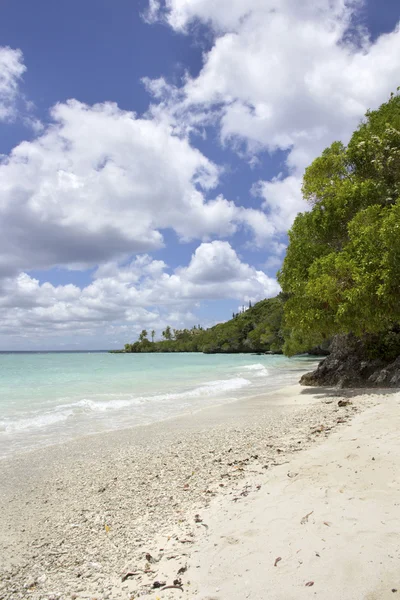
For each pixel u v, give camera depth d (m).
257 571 3.51
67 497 6.20
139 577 3.70
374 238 15.54
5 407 15.94
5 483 6.95
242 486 5.78
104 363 57.22
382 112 23.27
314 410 12.26
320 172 21.33
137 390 21.75
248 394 19.06
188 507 5.29
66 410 15.02
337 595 3.05
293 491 5.23
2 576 3.94
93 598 3.44
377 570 3.28
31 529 5.08
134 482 6.68
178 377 30.22
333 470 5.83
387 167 20.48
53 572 3.97
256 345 109.31
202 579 3.51
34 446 9.78
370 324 15.28
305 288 16.22
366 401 12.52
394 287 14.83
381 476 5.34
